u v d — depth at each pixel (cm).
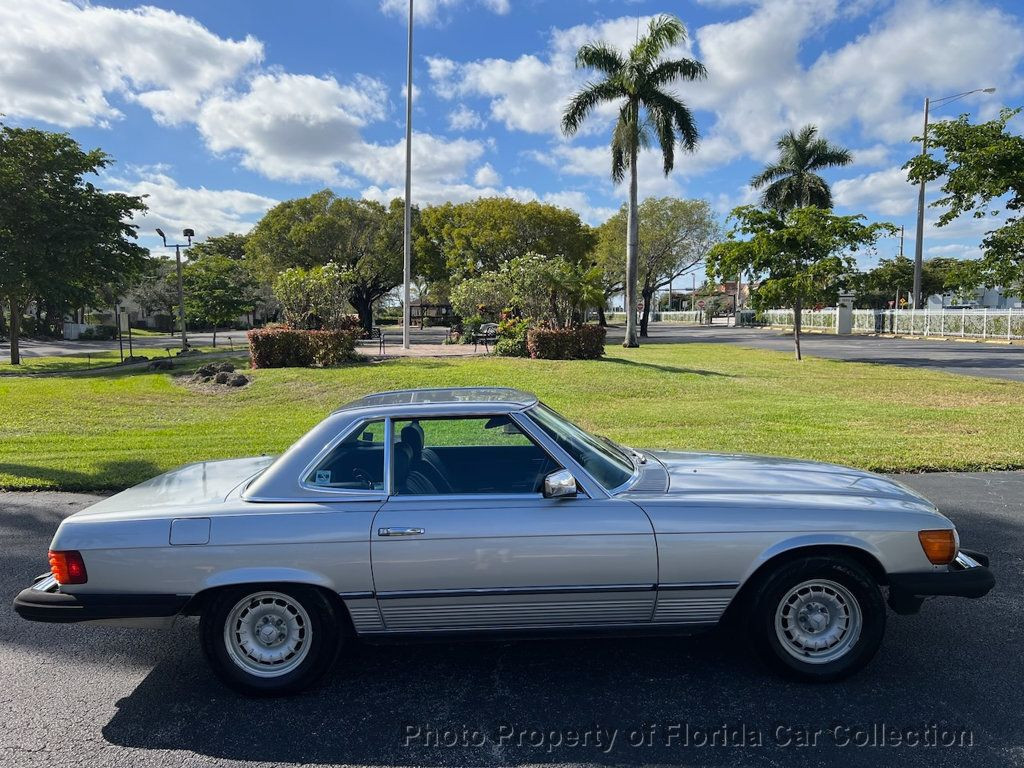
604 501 358
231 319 3572
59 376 1933
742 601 365
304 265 4503
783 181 3994
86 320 6844
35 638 436
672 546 347
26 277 2372
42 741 320
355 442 378
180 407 1401
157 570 344
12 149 2334
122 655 411
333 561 344
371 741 316
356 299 4712
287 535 345
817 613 358
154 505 368
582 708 340
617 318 10050
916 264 4091
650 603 353
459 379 1641
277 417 1295
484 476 382
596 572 347
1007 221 1251
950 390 1516
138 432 1148
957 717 324
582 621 357
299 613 356
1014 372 1881
